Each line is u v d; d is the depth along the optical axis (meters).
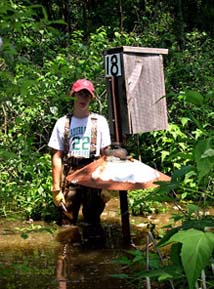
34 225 5.33
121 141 5.16
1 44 2.47
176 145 6.14
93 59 7.19
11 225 5.33
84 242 4.77
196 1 14.41
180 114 6.73
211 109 6.09
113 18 13.96
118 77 5.14
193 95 2.64
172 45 8.67
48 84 6.37
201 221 2.43
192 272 1.98
